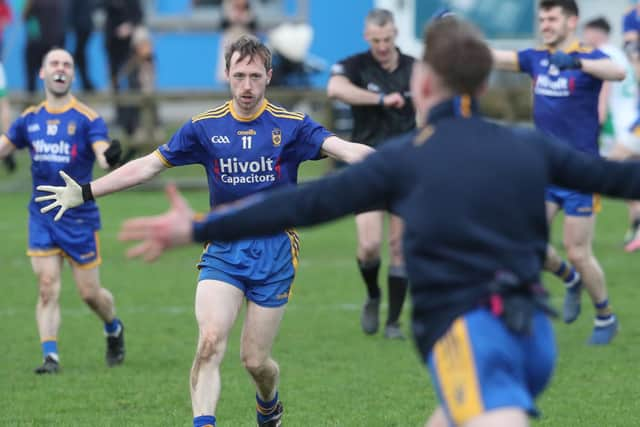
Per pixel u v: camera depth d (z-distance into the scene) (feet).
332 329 100.63
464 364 39.04
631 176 41.93
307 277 125.80
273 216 40.29
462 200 40.24
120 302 113.09
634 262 132.46
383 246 146.61
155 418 73.46
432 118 42.01
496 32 221.25
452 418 39.17
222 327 61.82
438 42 41.86
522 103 188.65
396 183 41.06
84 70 227.61
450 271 40.14
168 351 93.09
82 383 83.05
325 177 41.34
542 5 92.84
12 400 78.23
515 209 40.63
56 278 87.20
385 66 99.35
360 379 83.15
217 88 260.62
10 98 186.09
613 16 229.25
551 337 41.32
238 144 64.23
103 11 230.68
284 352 91.97
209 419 60.44
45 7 216.95
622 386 80.18
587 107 92.38
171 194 40.83
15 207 177.17
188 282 123.85
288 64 207.62
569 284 96.99
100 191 62.23
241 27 215.92
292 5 256.73
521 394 38.81
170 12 261.03
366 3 255.70
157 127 191.52
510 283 39.70
